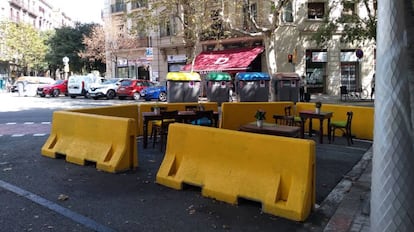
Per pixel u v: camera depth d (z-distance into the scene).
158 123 9.82
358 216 5.03
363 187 6.31
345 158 8.60
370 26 19.22
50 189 6.25
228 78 20.75
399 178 3.23
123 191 6.14
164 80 34.44
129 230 4.68
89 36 50.22
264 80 19.66
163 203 5.60
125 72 41.78
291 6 27.44
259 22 27.39
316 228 4.77
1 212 5.27
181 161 6.40
